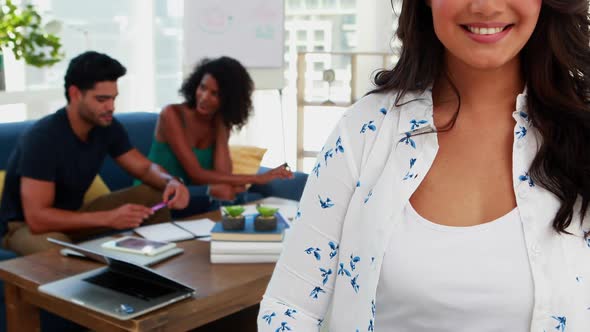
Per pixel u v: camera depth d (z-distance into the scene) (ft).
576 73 2.73
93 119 8.27
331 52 13.70
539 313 2.57
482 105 2.85
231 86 10.27
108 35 13.78
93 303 5.26
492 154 2.79
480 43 2.53
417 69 2.90
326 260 2.92
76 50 13.15
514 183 2.68
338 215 2.89
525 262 2.60
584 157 2.63
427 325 2.72
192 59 13.25
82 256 6.52
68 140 8.25
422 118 2.83
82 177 8.50
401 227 2.73
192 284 5.80
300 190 10.96
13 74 11.85
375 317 2.84
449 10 2.53
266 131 15.65
